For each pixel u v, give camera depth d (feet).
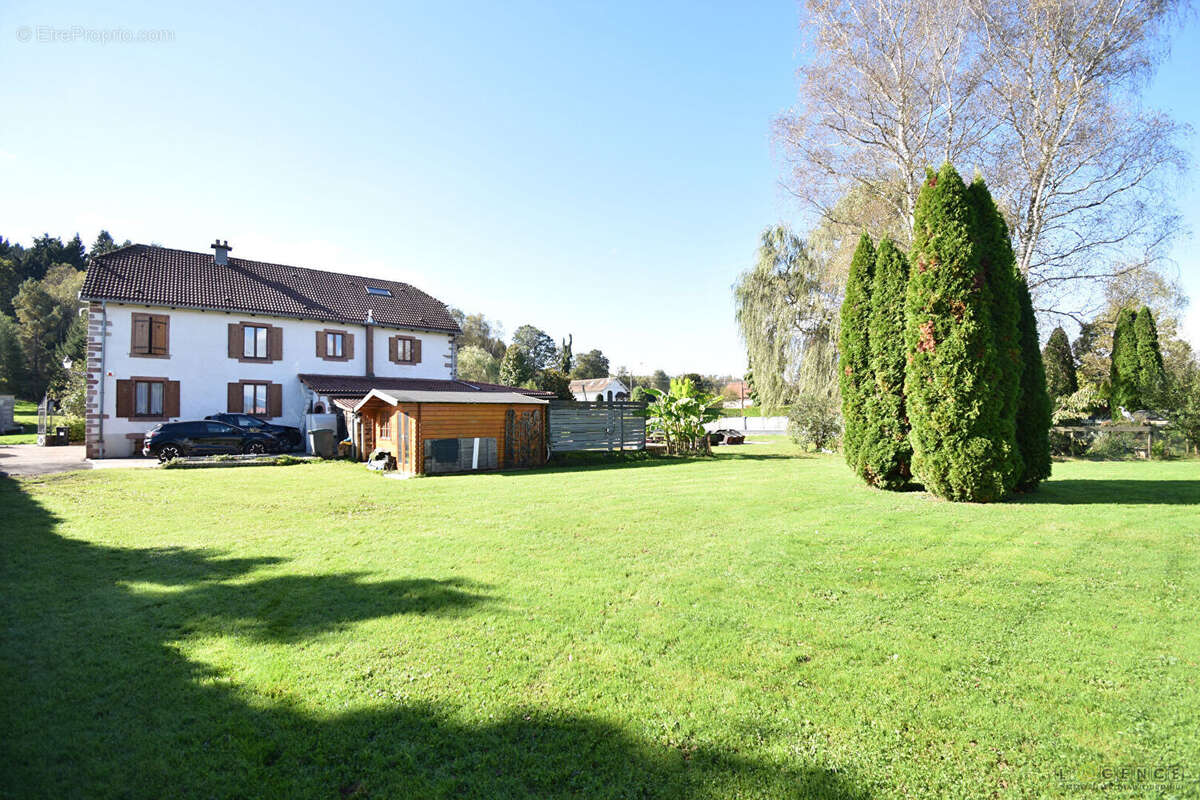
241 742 9.73
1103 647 13.14
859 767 9.06
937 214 32.86
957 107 61.26
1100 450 59.67
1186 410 58.59
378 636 13.89
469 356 185.88
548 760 9.24
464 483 43.62
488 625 14.53
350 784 8.75
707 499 34.27
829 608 15.69
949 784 8.66
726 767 9.06
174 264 82.69
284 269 94.84
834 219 70.74
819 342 96.37
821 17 62.13
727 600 16.34
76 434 92.89
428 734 9.96
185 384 77.41
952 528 25.11
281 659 12.69
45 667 12.37
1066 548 21.49
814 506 31.32
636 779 8.79
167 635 14.05
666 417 72.79
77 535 25.04
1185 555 20.38
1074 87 56.75
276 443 71.97
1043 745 9.54
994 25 57.11
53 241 253.24
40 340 195.72
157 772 9.00
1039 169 59.11
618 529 25.86
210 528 26.61
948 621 14.71
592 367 267.80
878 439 37.65
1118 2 53.31
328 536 24.77
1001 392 32.07
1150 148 56.08
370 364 92.73
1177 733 9.80
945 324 32.50
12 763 9.15
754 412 184.65
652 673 12.03
